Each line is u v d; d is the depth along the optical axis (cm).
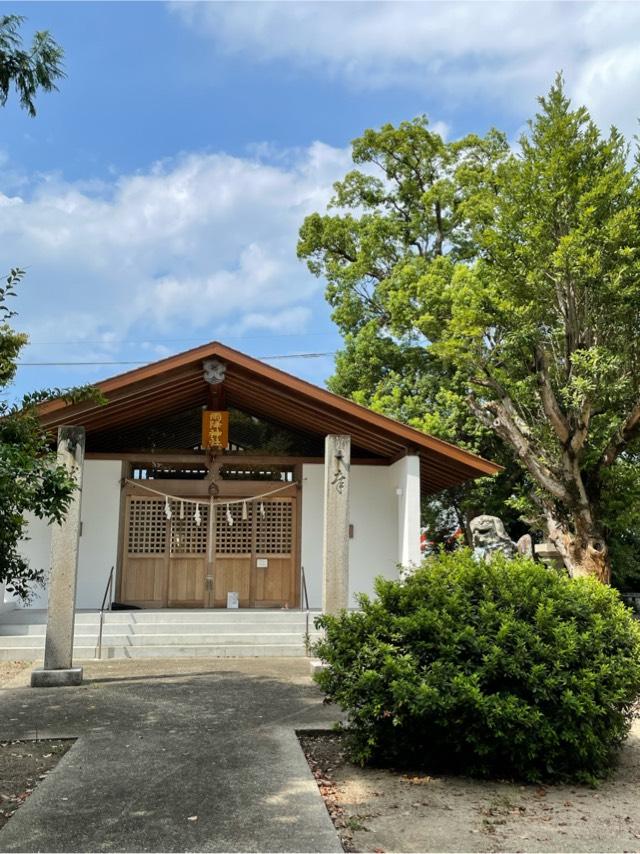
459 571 601
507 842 409
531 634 525
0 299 495
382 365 2228
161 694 770
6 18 541
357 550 1413
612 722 532
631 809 467
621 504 1559
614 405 1505
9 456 412
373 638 545
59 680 819
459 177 2211
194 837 393
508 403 1623
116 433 1396
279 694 771
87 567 1346
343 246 2389
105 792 462
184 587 1380
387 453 1416
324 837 395
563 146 1514
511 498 1830
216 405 1367
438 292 1894
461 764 528
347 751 568
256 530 1408
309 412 1293
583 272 1411
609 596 594
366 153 2398
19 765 528
